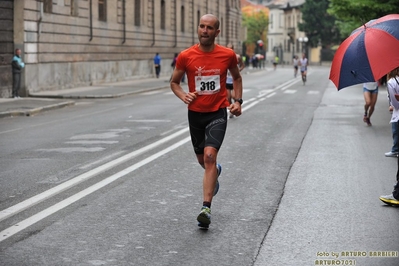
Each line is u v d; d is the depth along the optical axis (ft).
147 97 178.40
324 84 248.52
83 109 136.36
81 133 89.45
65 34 202.80
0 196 48.37
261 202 47.06
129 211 43.96
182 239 37.29
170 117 113.29
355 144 78.23
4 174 57.52
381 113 120.88
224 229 39.60
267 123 101.96
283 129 93.81
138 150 72.13
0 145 77.36
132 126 98.07
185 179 55.42
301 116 114.32
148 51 295.48
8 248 35.14
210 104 41.14
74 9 212.23
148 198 48.06
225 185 53.16
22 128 98.07
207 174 40.11
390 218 42.52
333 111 125.18
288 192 50.57
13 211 43.50
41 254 34.17
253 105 139.64
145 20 289.74
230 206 45.78
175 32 336.49
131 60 273.13
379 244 36.50
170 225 40.45
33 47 179.22
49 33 190.08
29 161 64.85
